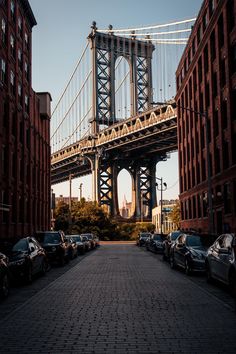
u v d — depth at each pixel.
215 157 43.53
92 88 103.56
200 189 49.75
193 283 16.14
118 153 104.44
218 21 41.84
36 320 9.56
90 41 105.38
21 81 43.41
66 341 7.73
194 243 20.19
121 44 108.31
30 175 46.44
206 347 7.29
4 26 37.53
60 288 14.95
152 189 112.75
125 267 23.78
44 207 55.44
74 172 122.44
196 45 52.03
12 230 39.06
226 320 9.41
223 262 13.60
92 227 86.25
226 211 39.09
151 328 8.69
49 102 58.38
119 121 98.81
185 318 9.63
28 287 15.56
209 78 45.44
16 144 40.66
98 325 8.98
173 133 83.50
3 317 10.02
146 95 109.06
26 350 7.18
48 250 23.95
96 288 14.77
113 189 108.31
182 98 61.47
